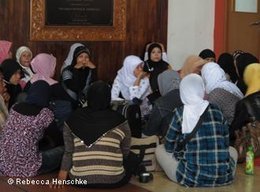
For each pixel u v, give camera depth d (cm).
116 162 475
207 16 854
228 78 663
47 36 768
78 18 783
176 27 843
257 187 502
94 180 473
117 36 807
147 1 823
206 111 490
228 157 499
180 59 849
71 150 485
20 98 602
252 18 859
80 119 479
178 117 494
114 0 801
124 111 552
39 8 760
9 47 721
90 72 717
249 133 566
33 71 668
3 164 514
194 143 490
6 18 746
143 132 560
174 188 493
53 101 595
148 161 538
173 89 555
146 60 743
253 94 564
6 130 515
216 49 850
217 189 494
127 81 691
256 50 863
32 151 514
